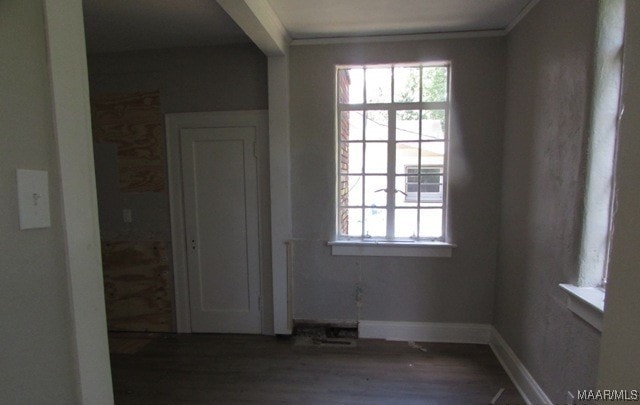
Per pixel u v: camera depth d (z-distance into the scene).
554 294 1.64
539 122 1.84
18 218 0.63
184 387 2.05
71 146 0.74
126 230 2.81
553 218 1.67
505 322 2.27
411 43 2.42
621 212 0.79
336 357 2.38
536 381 1.81
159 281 2.82
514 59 2.18
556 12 1.66
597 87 1.39
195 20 2.18
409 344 2.54
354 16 2.13
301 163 2.60
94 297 0.80
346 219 2.69
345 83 2.60
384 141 2.60
